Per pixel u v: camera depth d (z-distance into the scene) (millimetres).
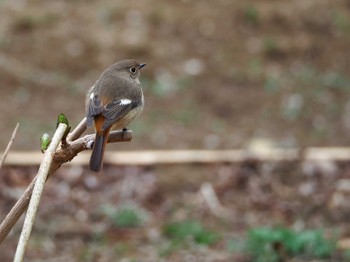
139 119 15227
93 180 12625
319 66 17453
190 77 16719
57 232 11086
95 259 10359
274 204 12188
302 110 15930
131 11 17938
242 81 16750
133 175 12836
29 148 13758
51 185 12430
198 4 18422
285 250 10203
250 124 15383
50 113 15328
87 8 18047
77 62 16734
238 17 18156
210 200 12242
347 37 18203
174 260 10297
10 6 17953
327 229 11375
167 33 17562
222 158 13266
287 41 17812
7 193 11969
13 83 16156
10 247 10500
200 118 15469
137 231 11227
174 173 12914
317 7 18719
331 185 12750
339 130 15203
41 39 17094
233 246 10586
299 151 13391
